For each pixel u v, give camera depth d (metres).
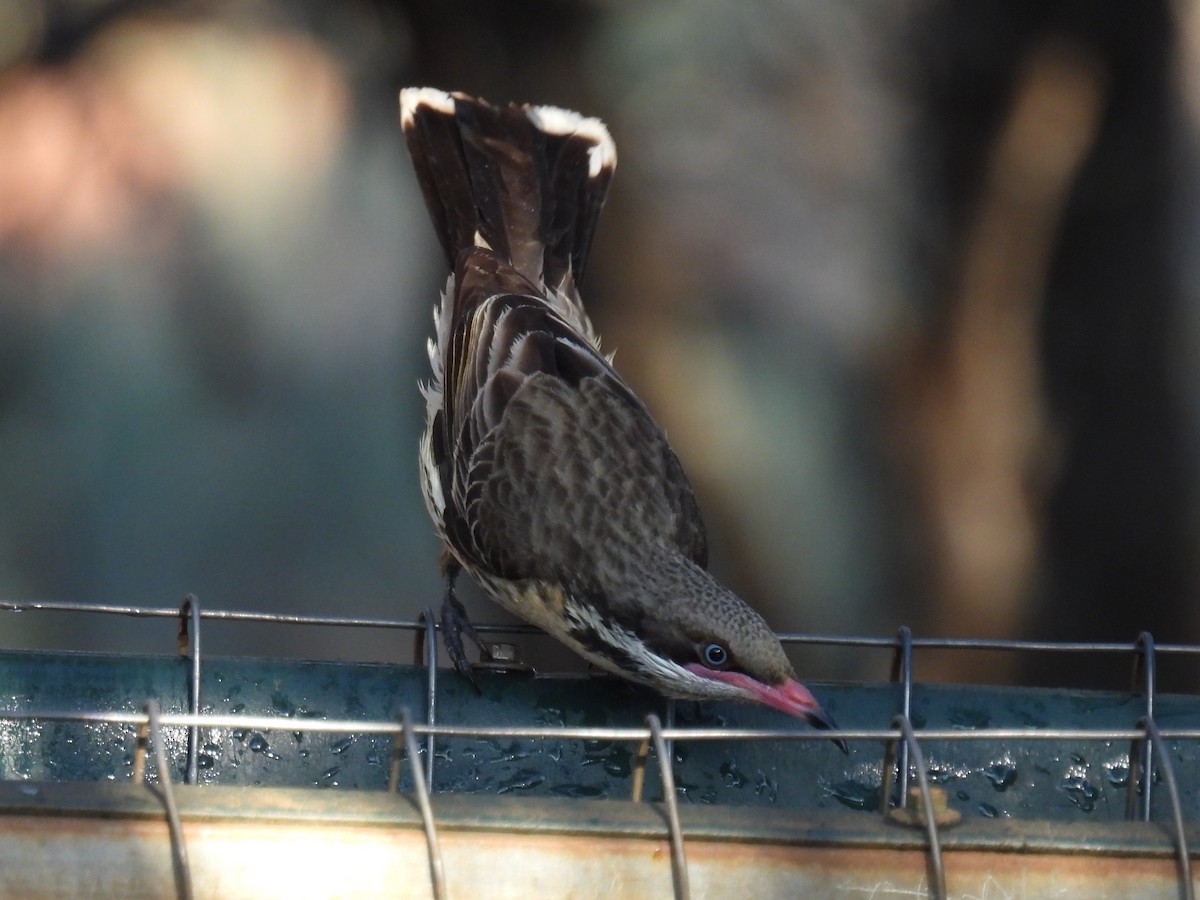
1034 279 12.03
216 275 19.86
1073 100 11.70
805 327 12.23
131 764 7.20
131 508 19.70
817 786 7.52
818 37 11.72
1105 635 12.28
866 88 11.80
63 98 16.73
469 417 9.42
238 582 19.44
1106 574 12.24
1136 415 12.06
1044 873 5.53
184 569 19.45
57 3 15.95
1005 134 11.77
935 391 12.25
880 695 7.72
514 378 9.35
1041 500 12.30
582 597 8.55
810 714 7.64
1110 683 12.42
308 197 19.69
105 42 16.25
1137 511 12.13
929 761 7.51
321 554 19.86
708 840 5.44
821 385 12.33
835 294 12.18
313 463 20.42
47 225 18.44
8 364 19.59
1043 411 12.21
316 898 5.32
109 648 18.94
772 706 7.82
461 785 7.42
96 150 17.39
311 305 20.61
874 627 12.52
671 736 5.58
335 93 17.56
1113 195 11.81
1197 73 11.80
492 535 8.91
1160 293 11.91
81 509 19.45
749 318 12.20
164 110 17.44
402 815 5.36
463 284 9.96
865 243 12.06
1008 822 5.61
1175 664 12.19
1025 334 12.12
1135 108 11.68
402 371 20.67
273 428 20.41
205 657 7.34
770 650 7.88
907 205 12.01
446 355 9.88
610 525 8.71
